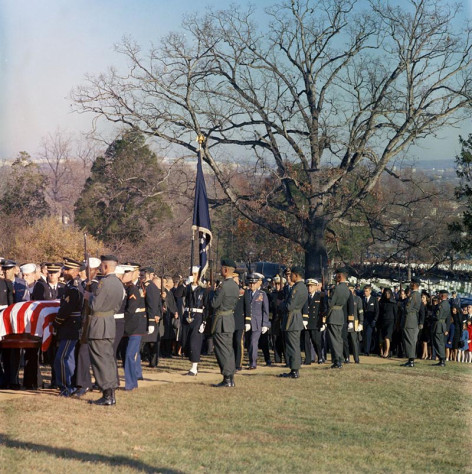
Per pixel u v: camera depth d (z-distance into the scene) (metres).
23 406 11.02
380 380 15.88
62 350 12.33
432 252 47.91
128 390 13.28
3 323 12.76
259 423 10.81
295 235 46.38
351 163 46.19
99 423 10.09
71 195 51.91
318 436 10.14
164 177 45.97
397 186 51.59
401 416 11.98
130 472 7.56
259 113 44.78
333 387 14.57
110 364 11.57
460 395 14.18
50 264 14.52
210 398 12.67
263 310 17.94
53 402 11.50
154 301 13.87
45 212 47.66
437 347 20.80
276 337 19.58
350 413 12.04
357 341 20.45
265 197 44.88
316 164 45.03
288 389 14.09
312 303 19.03
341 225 49.66
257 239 49.69
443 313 20.75
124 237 48.03
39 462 7.79
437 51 45.00
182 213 54.47
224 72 45.28
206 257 19.84
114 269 11.77
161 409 11.42
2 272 14.52
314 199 45.00
